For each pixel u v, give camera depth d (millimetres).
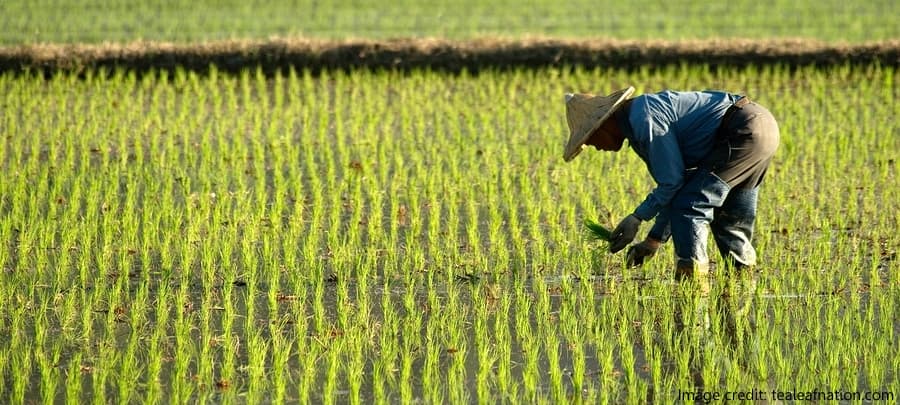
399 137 40031
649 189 32469
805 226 29141
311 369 19984
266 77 49438
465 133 40531
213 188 33219
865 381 19641
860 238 28219
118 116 42031
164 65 49094
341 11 67312
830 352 20281
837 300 22953
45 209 30625
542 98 46156
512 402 18750
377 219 29406
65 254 25656
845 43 51812
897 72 49844
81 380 19797
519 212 30969
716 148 23266
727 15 66000
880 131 39938
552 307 23656
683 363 19797
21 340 21516
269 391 19484
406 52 50281
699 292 23266
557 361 19719
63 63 48375
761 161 23422
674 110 22938
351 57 50094
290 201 31953
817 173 34594
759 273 25594
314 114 43062
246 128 40969
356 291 24453
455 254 26875
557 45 50906
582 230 28688
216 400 19062
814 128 40031
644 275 25438
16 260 26469
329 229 28922
